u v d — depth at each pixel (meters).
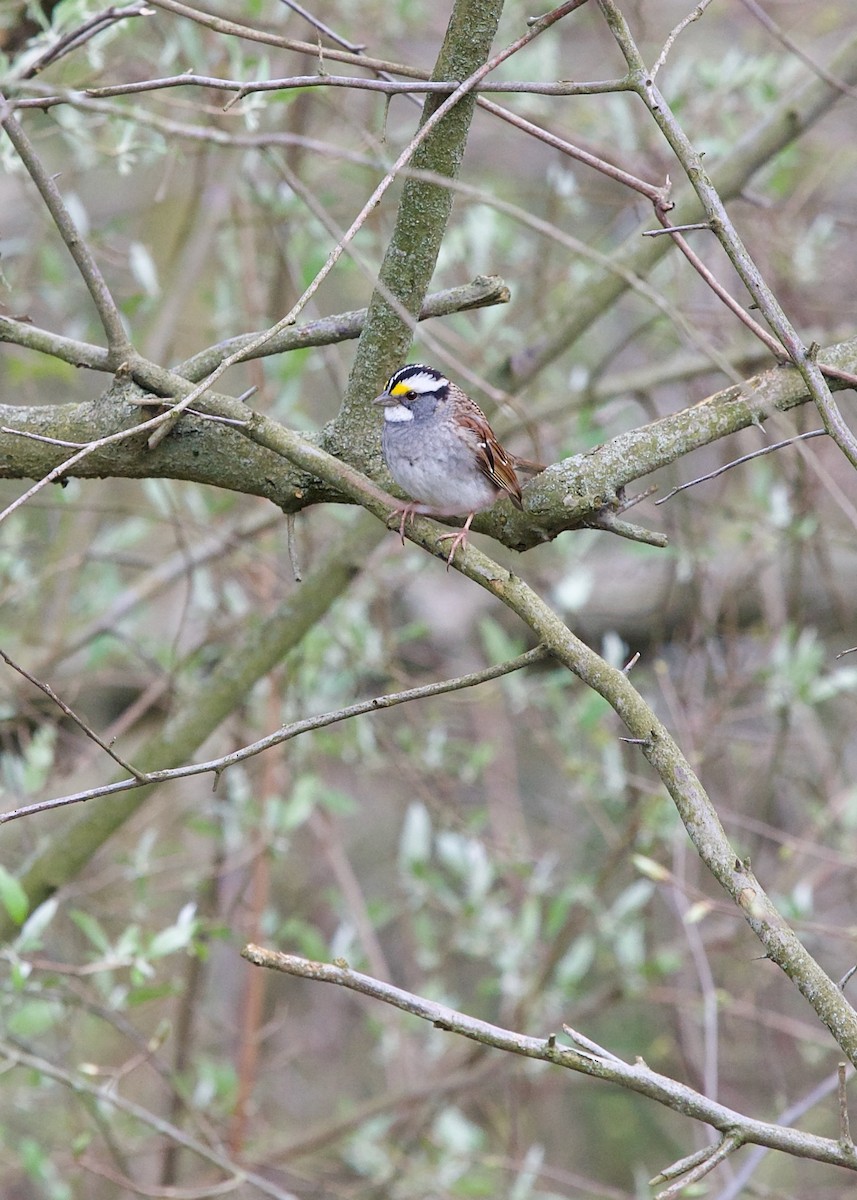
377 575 12.02
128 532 12.06
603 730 11.52
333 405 14.66
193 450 6.12
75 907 10.30
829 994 4.63
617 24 5.73
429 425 6.89
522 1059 11.02
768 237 12.02
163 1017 13.76
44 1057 9.58
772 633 12.15
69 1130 11.45
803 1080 13.42
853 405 11.79
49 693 5.11
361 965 11.45
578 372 11.88
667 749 5.05
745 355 11.53
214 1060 12.78
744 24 14.20
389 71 6.55
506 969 11.01
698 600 11.43
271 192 10.99
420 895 11.19
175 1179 11.20
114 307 6.16
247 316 11.62
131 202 14.34
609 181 12.91
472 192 5.63
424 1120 11.48
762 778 12.96
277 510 11.57
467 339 11.88
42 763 9.95
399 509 5.84
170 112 11.05
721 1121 4.70
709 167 10.98
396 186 12.09
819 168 12.92
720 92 11.26
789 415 10.64
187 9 6.13
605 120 12.30
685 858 11.57
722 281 12.32
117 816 9.34
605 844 14.08
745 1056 13.42
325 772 14.03
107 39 8.05
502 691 11.88
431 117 5.52
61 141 13.33
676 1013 12.30
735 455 11.88
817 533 11.65
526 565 13.01
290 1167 11.45
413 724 12.00
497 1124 12.45
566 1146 14.72
